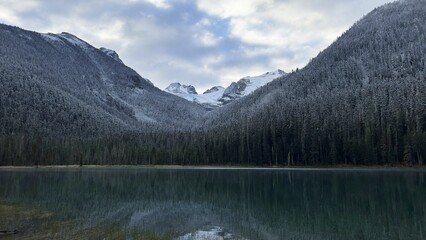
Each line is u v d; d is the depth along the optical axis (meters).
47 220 34.22
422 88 130.25
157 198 54.03
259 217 38.31
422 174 89.69
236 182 78.31
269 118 154.50
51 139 185.00
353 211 41.34
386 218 37.22
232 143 152.12
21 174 106.94
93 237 27.09
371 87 162.88
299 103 166.25
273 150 139.00
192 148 163.12
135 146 178.50
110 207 44.91
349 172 102.31
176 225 33.72
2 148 155.38
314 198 52.16
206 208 44.50
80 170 137.25
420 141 107.06
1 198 50.16
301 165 132.50
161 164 166.25
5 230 29.06
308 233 31.00
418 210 41.38
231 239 28.42
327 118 133.00
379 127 118.12
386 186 64.25
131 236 27.91
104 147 175.12
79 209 42.31
